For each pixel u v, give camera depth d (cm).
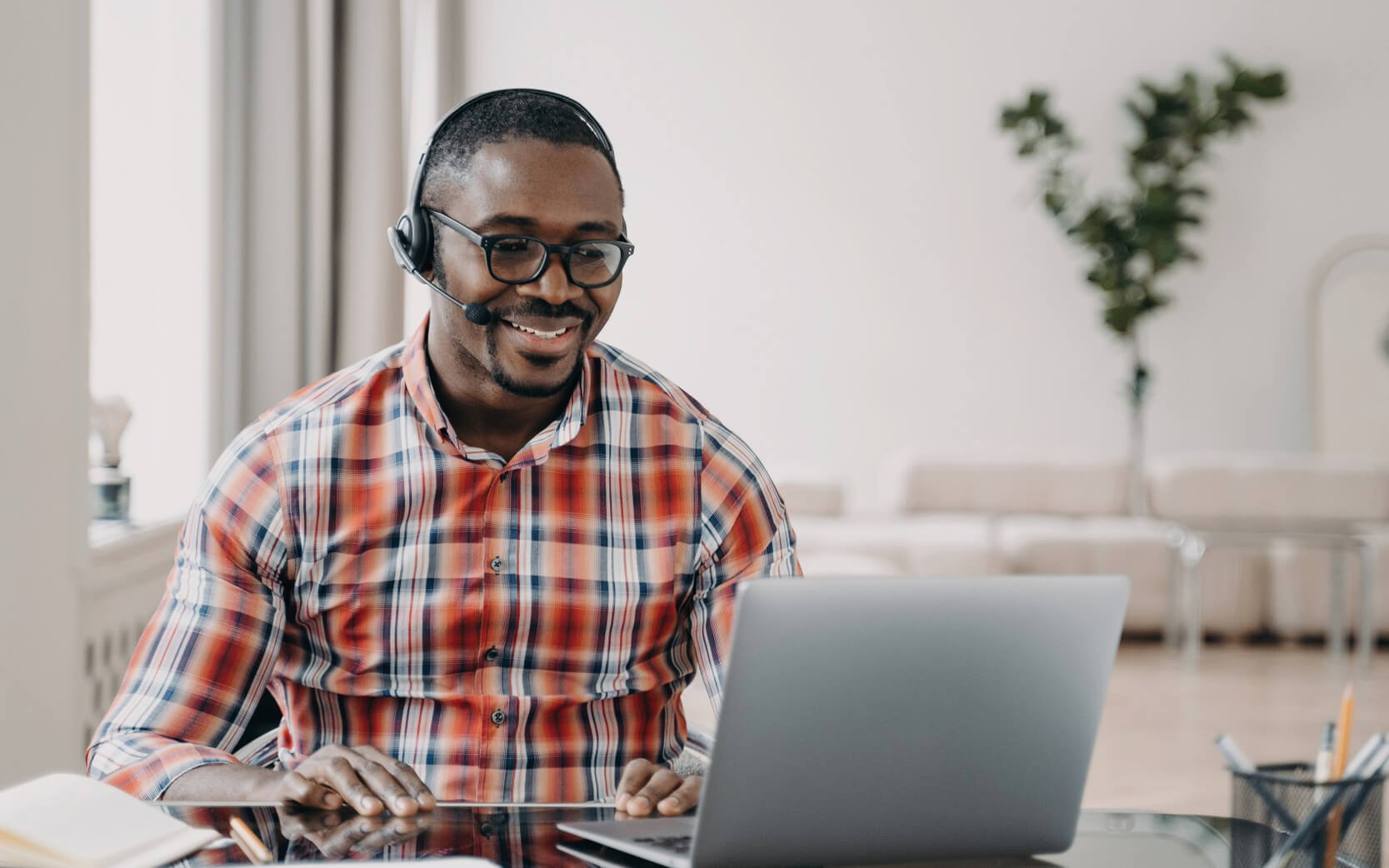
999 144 632
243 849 96
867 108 629
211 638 127
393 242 130
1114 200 629
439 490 130
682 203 626
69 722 215
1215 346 638
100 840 94
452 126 125
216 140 309
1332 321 630
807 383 632
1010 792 98
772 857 95
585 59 619
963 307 634
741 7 624
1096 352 635
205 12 305
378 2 360
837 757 93
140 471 311
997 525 588
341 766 112
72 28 210
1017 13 629
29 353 199
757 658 89
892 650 91
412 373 132
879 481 633
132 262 312
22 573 199
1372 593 532
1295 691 468
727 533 140
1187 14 630
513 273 120
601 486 135
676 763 142
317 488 130
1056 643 95
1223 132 623
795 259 630
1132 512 605
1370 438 627
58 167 207
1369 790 92
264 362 330
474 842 101
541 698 131
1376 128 632
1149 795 334
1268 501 596
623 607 134
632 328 629
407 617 131
